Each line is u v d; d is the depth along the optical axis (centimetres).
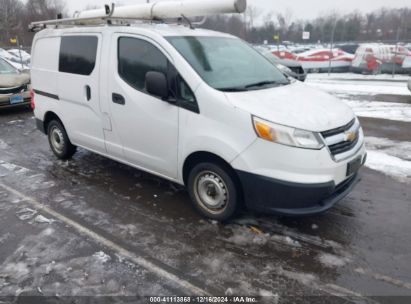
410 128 728
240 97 333
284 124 303
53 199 422
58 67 496
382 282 282
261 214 381
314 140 304
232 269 297
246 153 317
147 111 382
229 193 345
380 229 355
